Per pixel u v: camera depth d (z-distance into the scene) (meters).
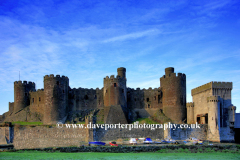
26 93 114.44
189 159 67.19
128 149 78.00
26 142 88.94
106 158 67.12
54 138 88.56
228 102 96.31
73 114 103.50
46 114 100.00
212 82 95.94
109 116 98.06
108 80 103.00
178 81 103.81
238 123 94.31
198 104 103.38
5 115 116.38
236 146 83.94
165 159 66.69
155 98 110.25
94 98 110.31
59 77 101.81
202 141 87.25
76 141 87.31
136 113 109.56
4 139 88.56
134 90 111.88
